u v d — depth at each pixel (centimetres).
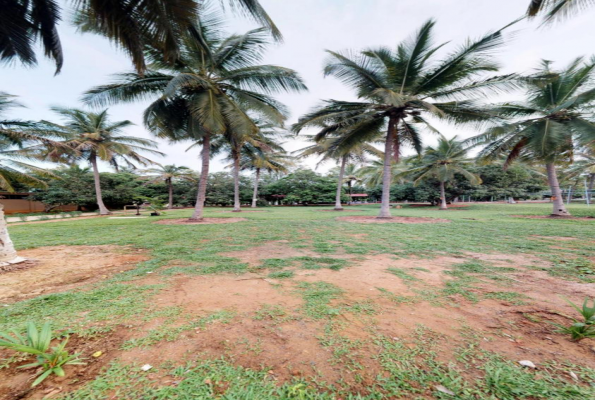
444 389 130
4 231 383
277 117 913
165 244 548
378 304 236
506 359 152
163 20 350
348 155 2003
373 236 647
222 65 912
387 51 898
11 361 147
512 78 767
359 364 150
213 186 2992
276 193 3344
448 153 1955
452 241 561
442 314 215
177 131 1066
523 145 1141
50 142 703
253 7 368
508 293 260
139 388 129
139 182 2797
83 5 342
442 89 935
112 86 812
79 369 144
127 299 247
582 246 489
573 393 124
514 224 864
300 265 377
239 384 133
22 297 256
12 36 396
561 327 189
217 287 284
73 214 1764
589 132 916
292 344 171
